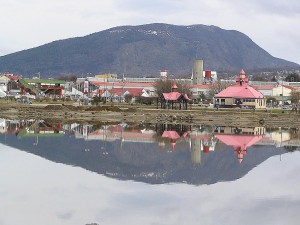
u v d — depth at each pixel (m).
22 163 45.91
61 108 137.50
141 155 56.47
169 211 28.89
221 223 26.67
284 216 28.17
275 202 31.66
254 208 29.97
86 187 35.22
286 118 126.06
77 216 27.33
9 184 35.34
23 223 25.81
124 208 29.36
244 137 83.44
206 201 31.67
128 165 47.59
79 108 139.75
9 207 28.86
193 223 26.58
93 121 117.94
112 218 27.14
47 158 50.16
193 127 106.19
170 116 127.94
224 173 43.88
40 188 34.31
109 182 37.53
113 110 138.62
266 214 28.56
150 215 27.94
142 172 43.31
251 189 35.97
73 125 103.94
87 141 71.19
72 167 44.62
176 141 74.00
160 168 46.19
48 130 89.12
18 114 129.62
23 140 69.00
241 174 43.41
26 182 36.31
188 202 31.22
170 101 157.50
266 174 43.50
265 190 35.66
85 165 46.25
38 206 29.25
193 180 39.66
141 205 30.20
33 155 52.06
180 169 45.88
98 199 31.44
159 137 80.25
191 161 51.91
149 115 130.50
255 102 166.62
